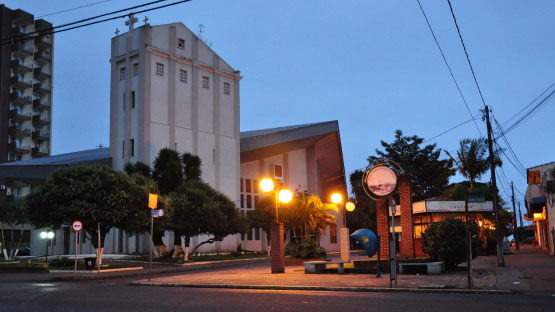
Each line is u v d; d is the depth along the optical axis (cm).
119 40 4891
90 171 3000
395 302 1190
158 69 4753
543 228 4900
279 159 6419
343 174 7800
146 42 4653
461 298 1290
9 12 7881
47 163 4869
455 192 4547
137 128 4628
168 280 2077
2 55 7662
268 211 4906
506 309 1052
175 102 4841
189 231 3644
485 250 4122
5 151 7550
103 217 2886
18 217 4231
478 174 4466
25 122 7931
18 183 7050
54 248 5131
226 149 5247
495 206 2653
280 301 1245
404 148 7731
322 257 3734
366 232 2456
